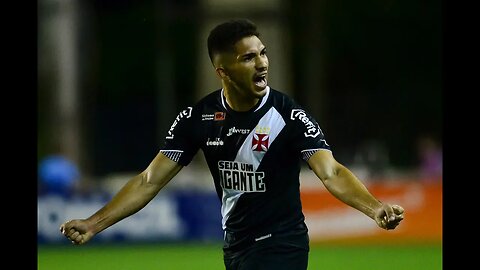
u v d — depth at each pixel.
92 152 67.38
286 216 19.27
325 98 68.75
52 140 72.25
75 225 19.28
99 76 99.69
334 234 51.16
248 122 19.06
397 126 69.19
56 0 72.25
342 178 18.53
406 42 98.00
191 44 97.81
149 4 100.50
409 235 51.44
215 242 52.22
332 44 98.50
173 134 19.83
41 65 76.00
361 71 98.88
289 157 19.12
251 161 19.05
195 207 52.28
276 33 59.09
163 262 44.50
